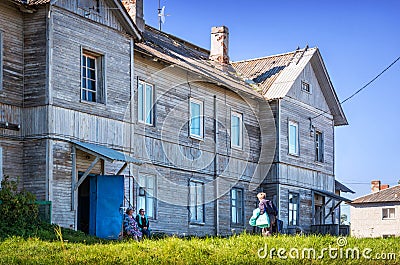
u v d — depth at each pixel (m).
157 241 15.96
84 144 23.05
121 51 25.52
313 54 38.69
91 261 12.96
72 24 23.27
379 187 65.44
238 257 13.68
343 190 43.47
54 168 21.98
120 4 25.03
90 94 24.25
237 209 33.44
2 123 21.59
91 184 24.02
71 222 22.38
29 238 16.84
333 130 41.81
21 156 22.12
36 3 22.27
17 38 22.38
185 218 29.34
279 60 39.00
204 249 14.40
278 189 35.19
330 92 40.66
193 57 34.47
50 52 22.27
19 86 22.30
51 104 22.09
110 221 23.66
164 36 34.75
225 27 37.09
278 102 35.66
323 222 39.75
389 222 61.09
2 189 20.17
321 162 39.88
